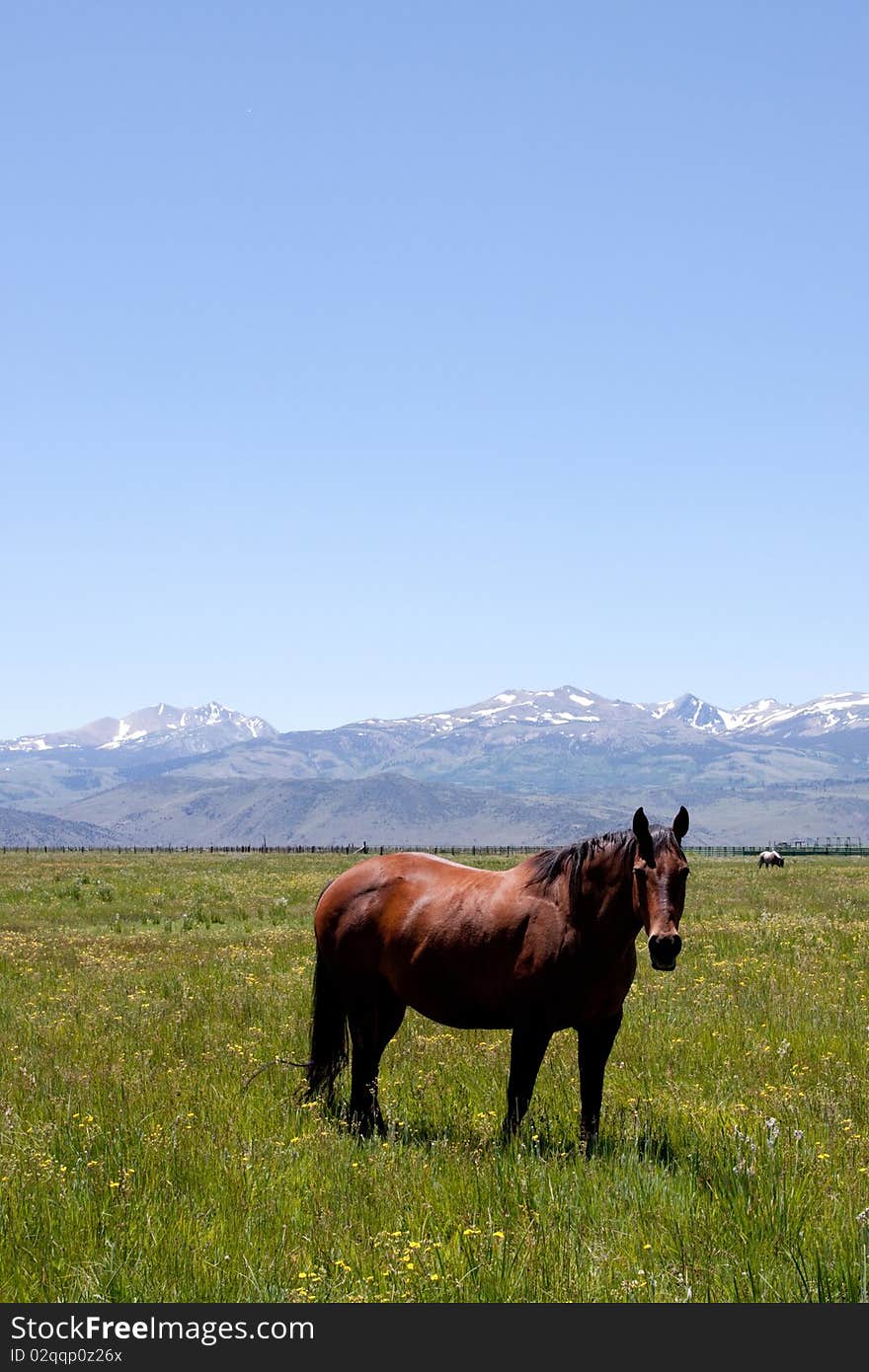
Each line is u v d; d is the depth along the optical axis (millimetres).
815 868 73062
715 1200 7496
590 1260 6555
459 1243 6793
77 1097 10375
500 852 125750
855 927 26938
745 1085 10953
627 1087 10961
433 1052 12445
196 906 34625
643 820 9000
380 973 10867
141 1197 7465
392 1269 6352
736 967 19391
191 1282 6328
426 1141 9406
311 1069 11078
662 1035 13188
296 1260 6586
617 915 9281
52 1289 6219
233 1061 12250
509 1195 7617
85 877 48062
